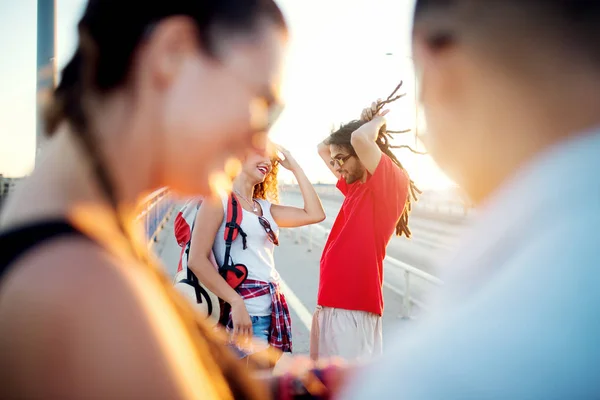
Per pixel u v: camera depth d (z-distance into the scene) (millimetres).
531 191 521
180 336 598
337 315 2879
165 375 500
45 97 642
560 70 537
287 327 2861
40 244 494
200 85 655
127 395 470
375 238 2920
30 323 453
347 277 2867
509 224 525
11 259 485
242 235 2770
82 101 625
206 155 673
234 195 2826
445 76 597
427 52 607
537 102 547
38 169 606
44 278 467
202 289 2576
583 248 450
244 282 2723
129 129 640
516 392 440
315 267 10219
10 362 451
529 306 452
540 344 437
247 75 677
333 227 3174
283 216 3291
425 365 489
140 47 633
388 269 10039
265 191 3355
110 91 630
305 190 3348
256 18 682
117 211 640
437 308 570
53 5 3105
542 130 550
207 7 646
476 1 564
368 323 2871
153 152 656
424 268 10109
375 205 2922
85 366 458
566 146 531
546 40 539
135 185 655
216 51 655
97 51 624
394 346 558
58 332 455
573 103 537
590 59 530
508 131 565
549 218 489
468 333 473
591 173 489
